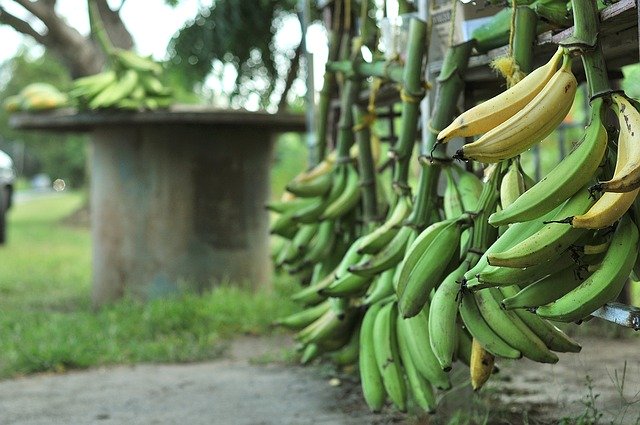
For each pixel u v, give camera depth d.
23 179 62.38
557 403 4.09
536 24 2.85
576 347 2.83
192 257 7.69
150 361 5.76
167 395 4.78
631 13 2.42
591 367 4.86
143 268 7.70
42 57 35.09
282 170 18.50
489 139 2.29
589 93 2.41
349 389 4.71
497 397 4.16
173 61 8.67
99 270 7.94
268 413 4.31
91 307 7.97
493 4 3.16
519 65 2.81
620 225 2.35
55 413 4.47
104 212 7.86
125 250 7.74
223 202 7.77
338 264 4.63
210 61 8.55
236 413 4.34
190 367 5.55
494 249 2.46
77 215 21.23
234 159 7.81
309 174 4.86
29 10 10.74
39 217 26.19
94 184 8.02
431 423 3.93
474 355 2.88
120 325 6.62
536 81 2.42
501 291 2.80
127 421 4.27
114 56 7.43
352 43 4.93
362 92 4.88
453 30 3.24
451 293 2.79
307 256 4.57
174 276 7.67
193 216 7.70
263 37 8.38
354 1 5.11
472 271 2.57
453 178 3.28
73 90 7.46
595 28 2.41
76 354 5.67
